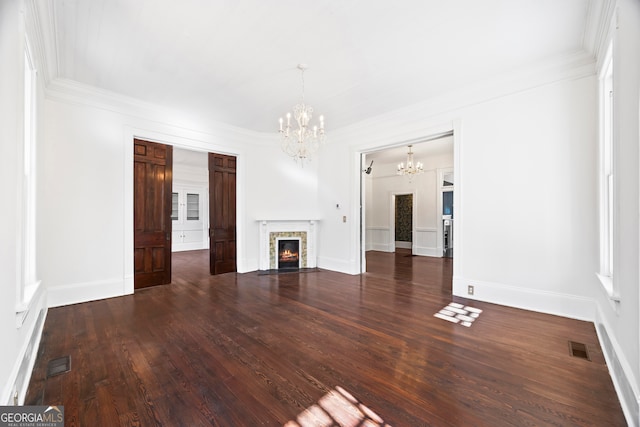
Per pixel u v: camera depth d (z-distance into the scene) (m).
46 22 2.33
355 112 4.55
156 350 2.34
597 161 2.78
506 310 3.29
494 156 3.51
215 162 5.33
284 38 2.63
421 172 7.65
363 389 1.83
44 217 3.25
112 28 2.47
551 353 2.28
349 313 3.23
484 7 2.24
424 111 4.15
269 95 3.88
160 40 2.65
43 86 3.08
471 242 3.73
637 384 1.47
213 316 3.14
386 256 7.72
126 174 3.97
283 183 5.77
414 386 1.86
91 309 3.34
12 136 1.56
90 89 3.61
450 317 3.09
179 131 4.54
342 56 2.93
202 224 9.95
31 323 2.23
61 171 3.45
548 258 3.15
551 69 3.08
